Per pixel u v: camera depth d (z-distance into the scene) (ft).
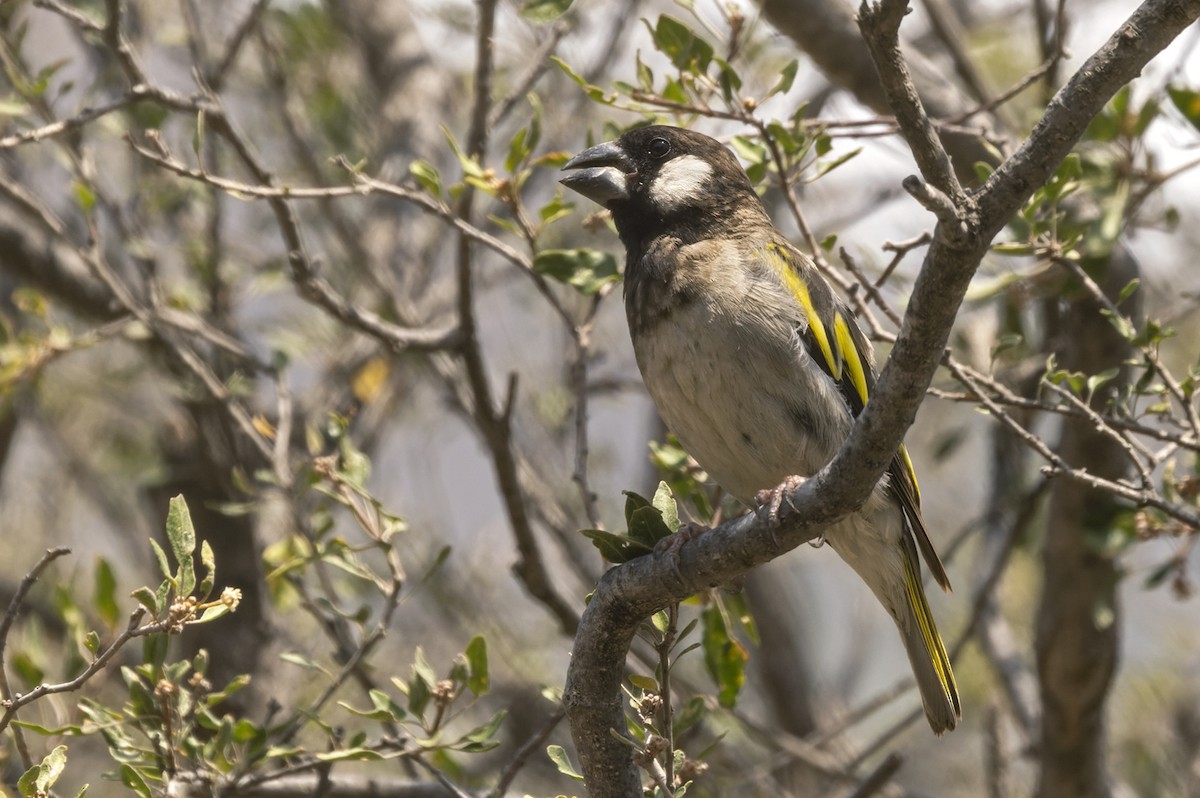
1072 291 32.50
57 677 38.70
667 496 23.43
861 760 37.83
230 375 42.01
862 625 56.39
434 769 26.63
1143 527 29.09
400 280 48.47
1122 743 49.98
